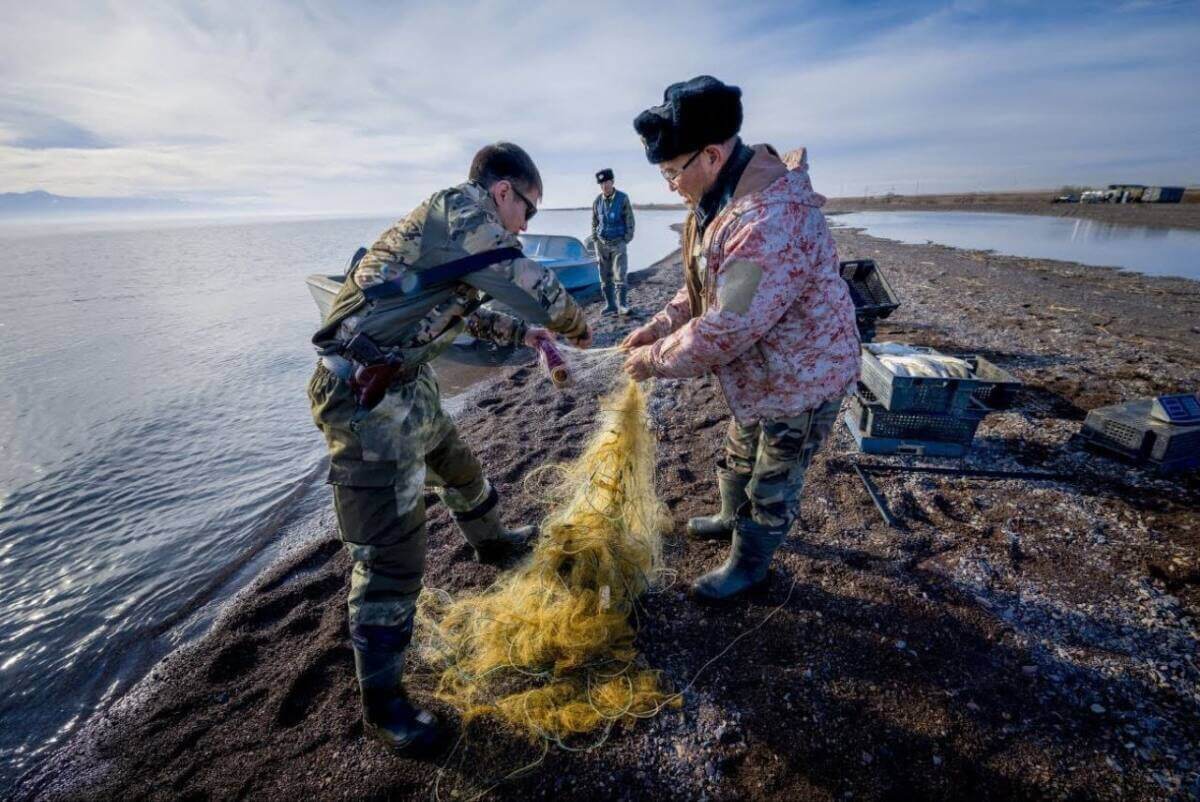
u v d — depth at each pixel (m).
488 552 3.20
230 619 2.91
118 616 3.16
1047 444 4.30
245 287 16.59
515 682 2.41
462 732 2.20
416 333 1.99
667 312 2.80
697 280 2.36
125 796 2.04
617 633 2.53
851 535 3.27
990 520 3.37
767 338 2.18
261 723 2.29
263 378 7.56
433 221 1.90
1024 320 8.30
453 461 2.76
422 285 1.89
